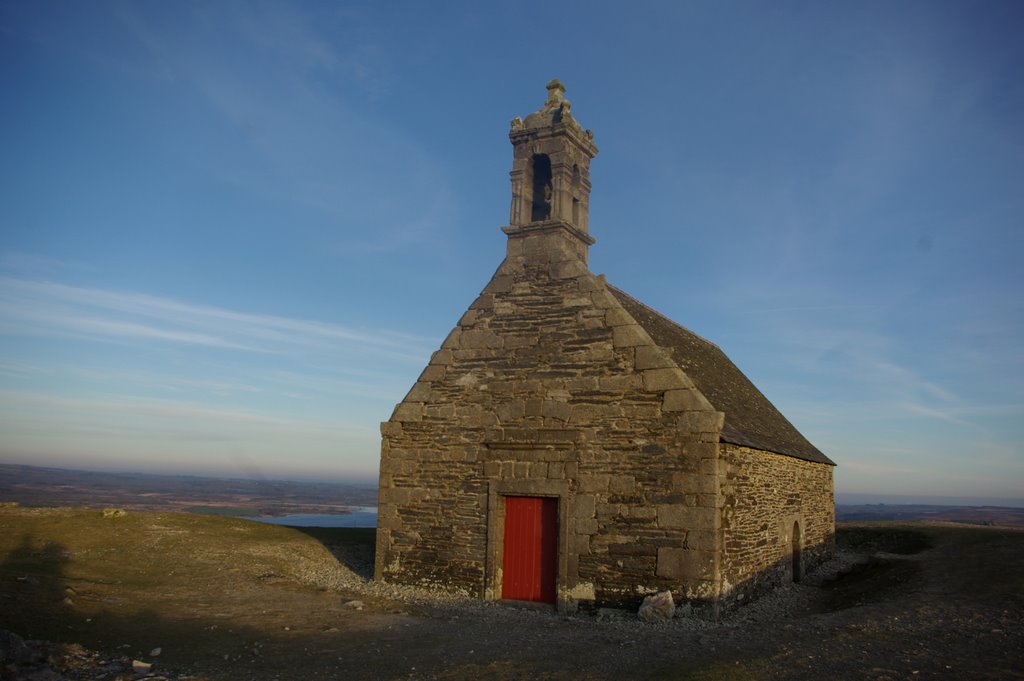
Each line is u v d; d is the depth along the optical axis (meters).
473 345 15.02
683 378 12.91
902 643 9.38
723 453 12.80
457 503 14.52
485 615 12.65
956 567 14.85
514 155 16.20
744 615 12.93
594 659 9.28
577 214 16.27
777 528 15.75
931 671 8.05
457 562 14.34
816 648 9.22
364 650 9.78
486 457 14.38
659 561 12.53
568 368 13.98
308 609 12.49
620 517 12.97
